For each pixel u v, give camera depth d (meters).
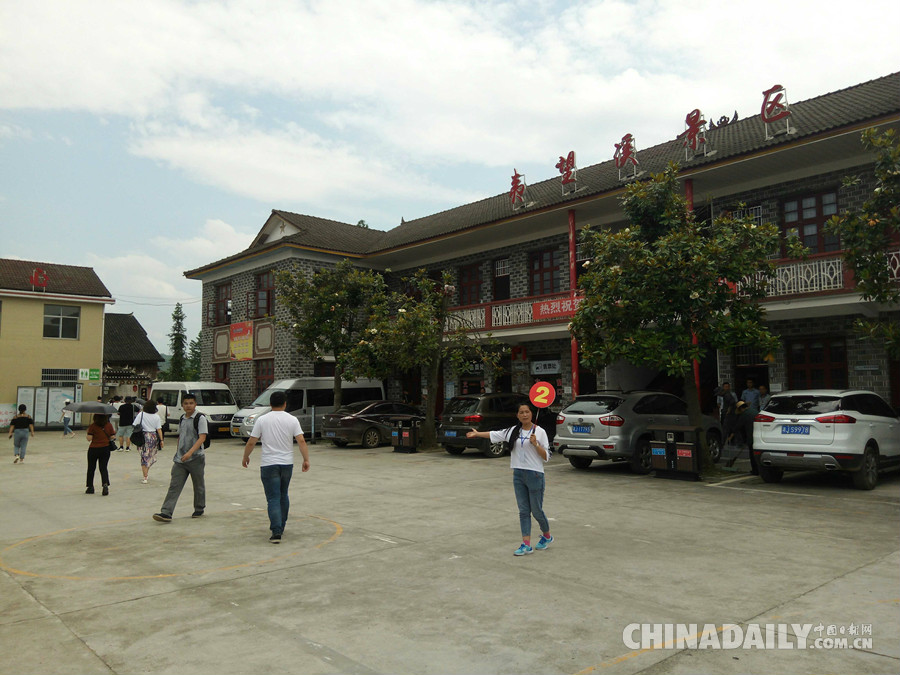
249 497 10.70
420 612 4.99
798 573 5.97
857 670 3.93
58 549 7.15
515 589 5.54
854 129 13.47
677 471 12.18
